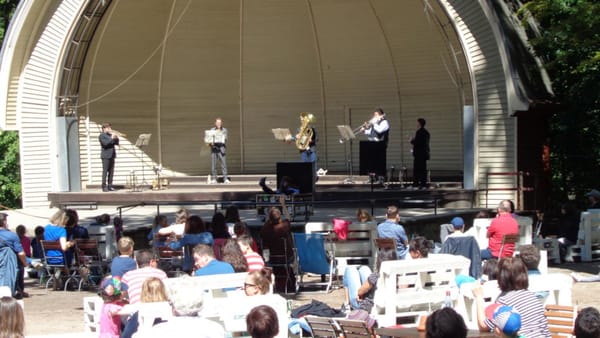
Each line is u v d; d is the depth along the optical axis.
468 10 21.02
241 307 8.59
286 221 14.49
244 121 27.00
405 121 25.78
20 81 22.66
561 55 20.94
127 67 25.19
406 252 13.97
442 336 6.21
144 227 18.69
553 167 25.50
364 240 15.21
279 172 19.17
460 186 22.39
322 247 14.55
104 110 25.11
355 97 26.44
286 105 26.95
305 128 22.23
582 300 13.40
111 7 23.70
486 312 8.09
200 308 7.37
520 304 8.05
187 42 25.73
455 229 13.41
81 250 15.24
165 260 14.59
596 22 19.19
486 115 21.19
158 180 23.61
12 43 22.17
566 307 8.53
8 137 32.94
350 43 25.91
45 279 16.36
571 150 24.92
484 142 21.28
